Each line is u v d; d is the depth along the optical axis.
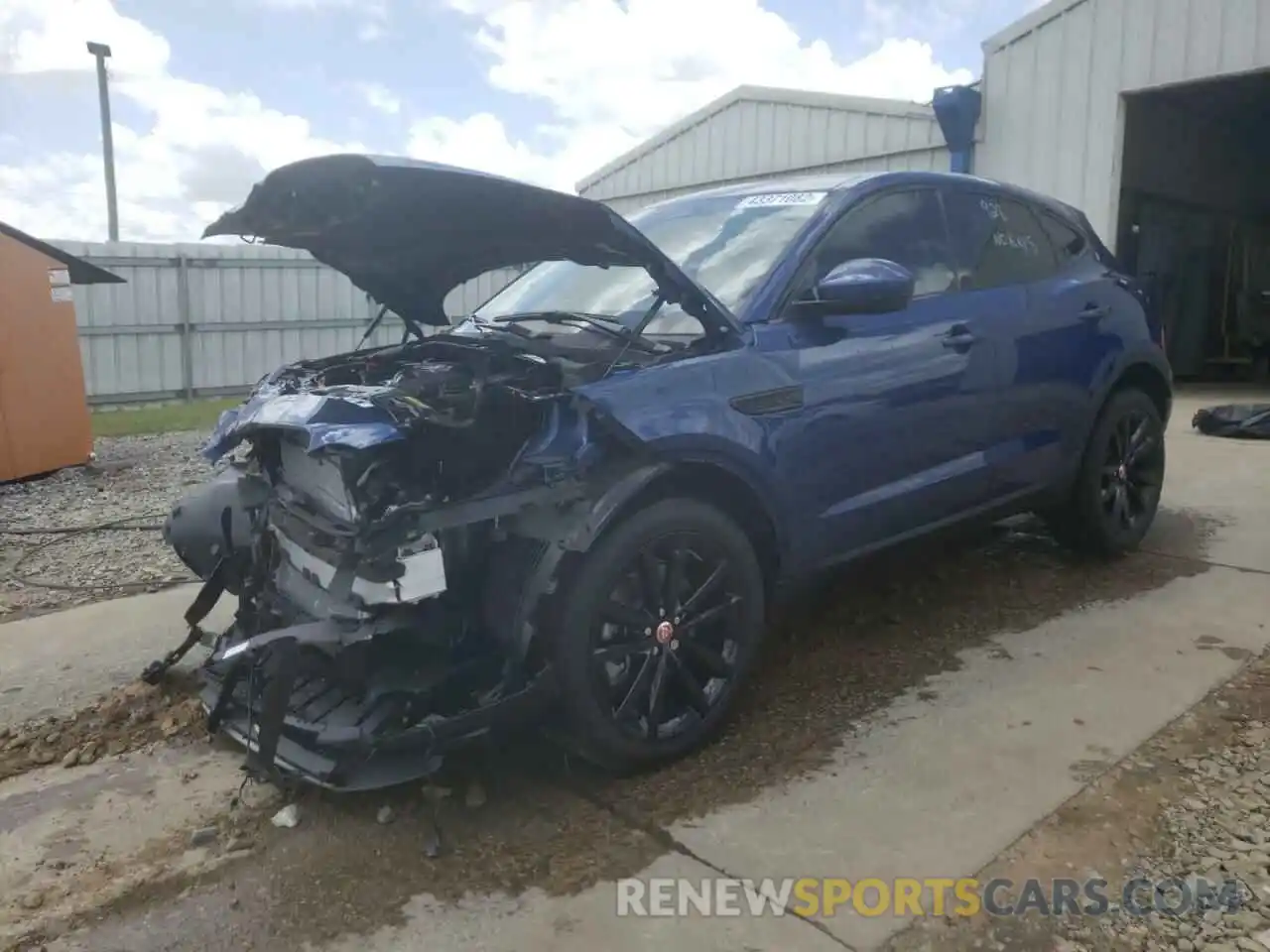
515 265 3.91
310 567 3.23
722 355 3.43
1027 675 3.95
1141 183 14.80
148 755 3.66
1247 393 13.62
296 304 18.80
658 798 3.19
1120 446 5.16
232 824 3.17
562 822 3.09
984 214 4.59
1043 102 12.84
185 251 17.61
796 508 3.62
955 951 2.46
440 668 3.03
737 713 3.72
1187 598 4.70
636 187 18.61
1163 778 3.16
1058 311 4.68
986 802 3.07
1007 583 4.99
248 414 3.42
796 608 4.74
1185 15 11.52
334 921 2.68
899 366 3.90
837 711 3.72
